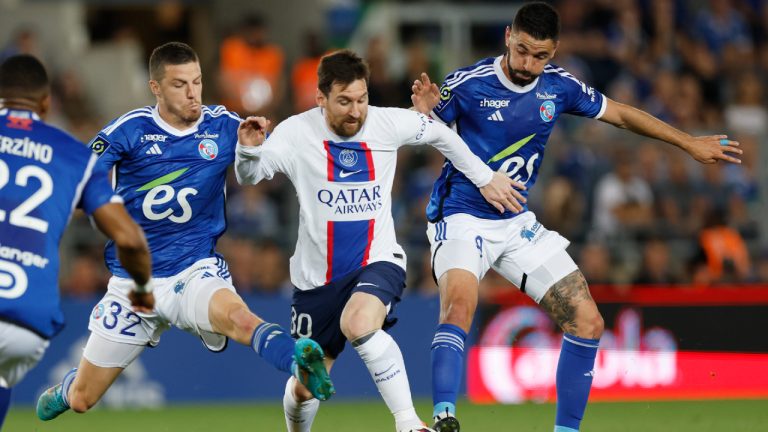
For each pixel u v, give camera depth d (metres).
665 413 34.44
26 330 17.22
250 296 40.62
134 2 62.72
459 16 59.75
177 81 22.05
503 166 23.95
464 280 22.62
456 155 22.80
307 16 60.34
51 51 58.53
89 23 63.47
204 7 63.34
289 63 59.88
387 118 22.09
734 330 39.34
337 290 22.20
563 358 23.39
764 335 39.34
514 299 39.44
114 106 58.28
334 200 21.92
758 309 39.47
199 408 38.41
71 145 17.91
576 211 46.34
